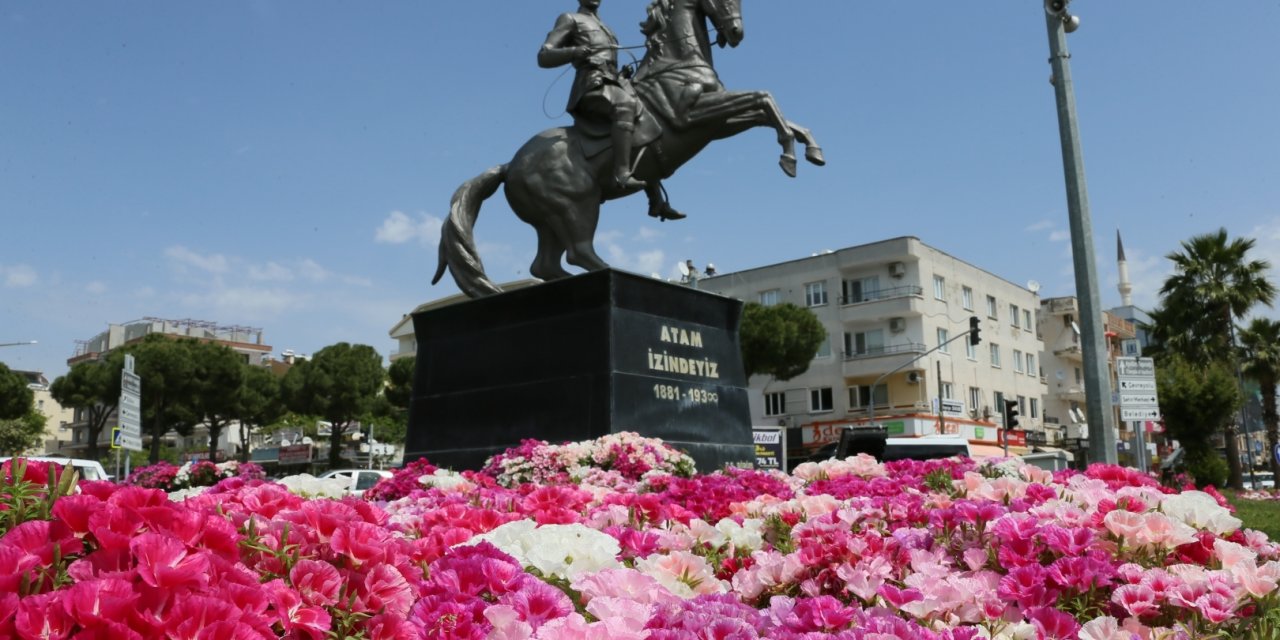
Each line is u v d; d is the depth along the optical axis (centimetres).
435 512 369
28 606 154
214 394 4484
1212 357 3014
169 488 1059
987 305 4488
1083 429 4975
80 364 4822
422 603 219
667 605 232
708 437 883
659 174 970
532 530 316
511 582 238
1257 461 5150
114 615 159
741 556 360
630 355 832
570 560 292
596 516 394
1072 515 333
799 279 4266
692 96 934
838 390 4103
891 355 3962
